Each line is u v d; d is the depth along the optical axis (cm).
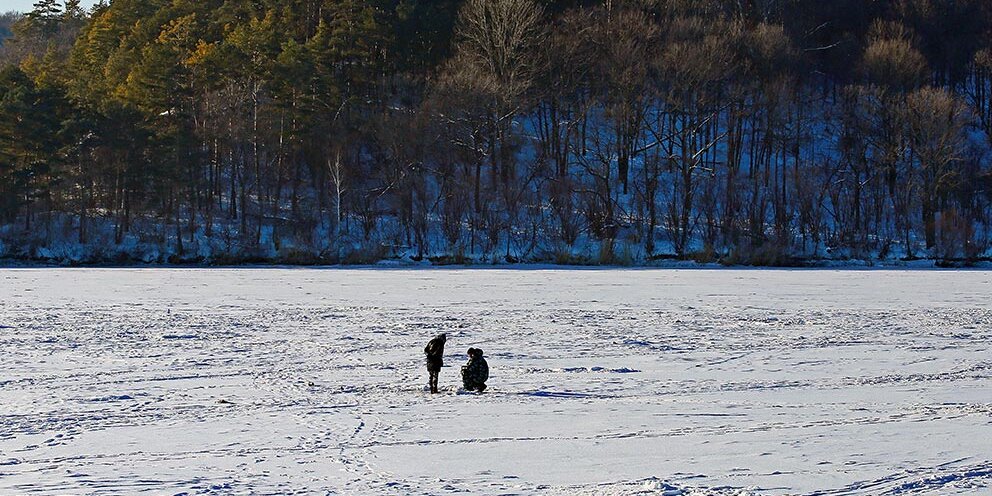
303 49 9494
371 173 9269
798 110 10294
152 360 2775
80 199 8569
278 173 9306
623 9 10800
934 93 9438
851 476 1402
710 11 11425
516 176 9319
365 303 4650
